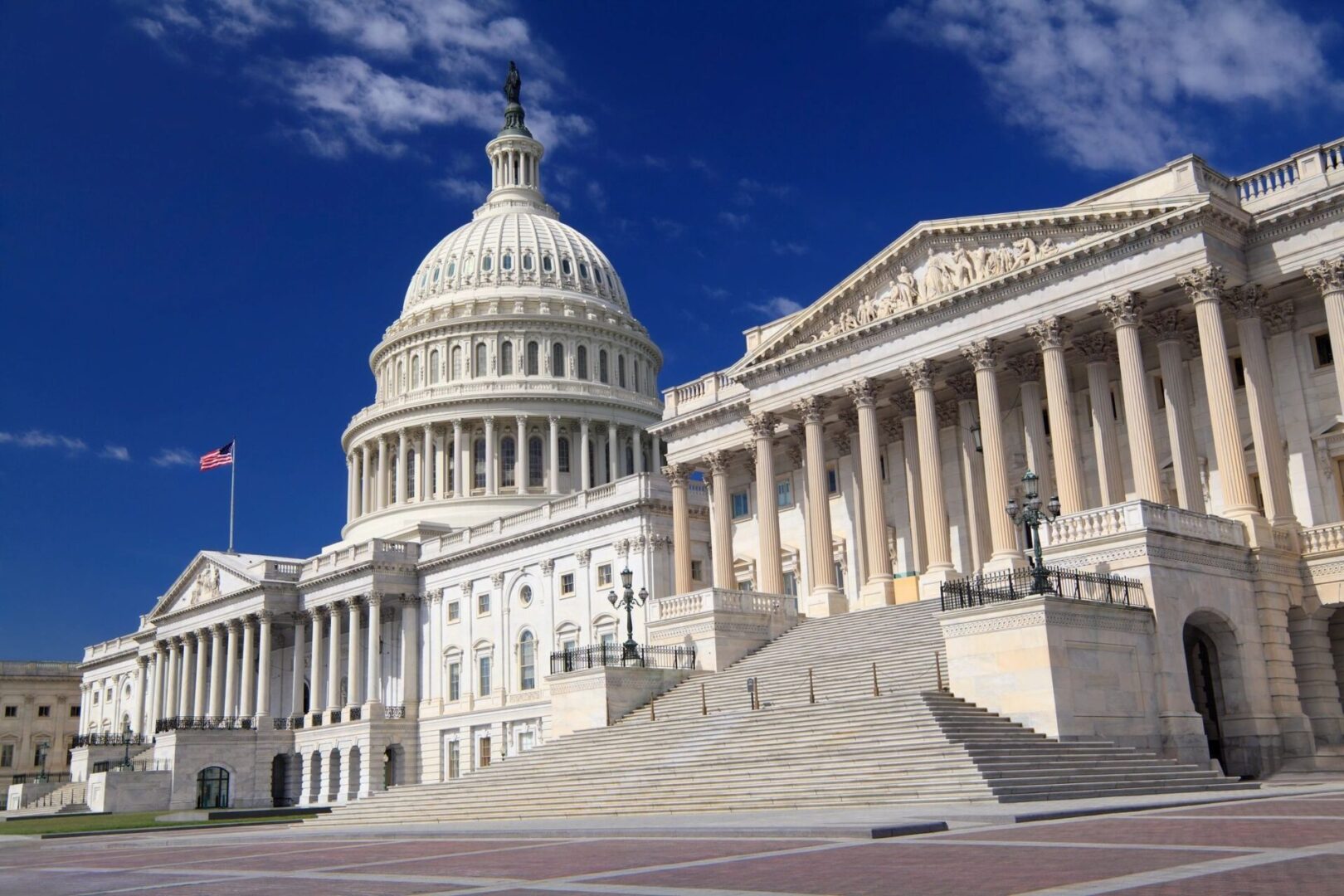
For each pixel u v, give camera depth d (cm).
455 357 13288
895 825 2305
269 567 11369
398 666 10562
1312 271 4744
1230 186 5069
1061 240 5316
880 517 5897
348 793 10156
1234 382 5172
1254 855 1656
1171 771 3628
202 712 12488
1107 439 5303
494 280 13825
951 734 3494
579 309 13750
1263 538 4541
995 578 4128
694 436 7231
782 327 6438
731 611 5700
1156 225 4891
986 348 5478
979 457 5972
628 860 2070
